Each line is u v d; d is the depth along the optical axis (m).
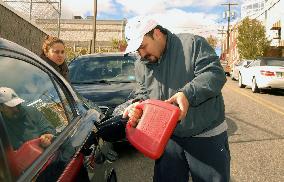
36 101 1.92
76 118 2.50
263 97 13.82
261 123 8.26
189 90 2.17
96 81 6.21
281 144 6.30
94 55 7.10
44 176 1.53
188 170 2.72
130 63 6.73
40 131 1.78
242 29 37.69
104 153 2.79
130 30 2.29
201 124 2.41
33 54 2.14
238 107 10.95
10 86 1.69
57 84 2.44
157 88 2.47
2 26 10.27
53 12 15.45
